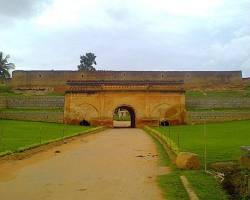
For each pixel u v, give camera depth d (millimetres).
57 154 18484
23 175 12766
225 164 14305
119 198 9641
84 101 47781
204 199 9336
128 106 47969
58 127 39406
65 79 65812
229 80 66250
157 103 48031
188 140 24750
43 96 56875
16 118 49281
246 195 9766
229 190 10555
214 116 48406
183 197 9648
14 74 66500
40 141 23078
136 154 18594
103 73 65500
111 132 37375
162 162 15766
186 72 65938
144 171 13594
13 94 61156
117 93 47969
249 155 13336
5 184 11289
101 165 15023
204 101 54469
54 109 53625
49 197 9727
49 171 13586
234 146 20375
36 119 49000
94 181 11781
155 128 39906
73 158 17078
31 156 17578
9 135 27719
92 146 22547
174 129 37531
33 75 66188
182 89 48344
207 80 66000
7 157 16641
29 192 10273
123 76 65375
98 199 9531
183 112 48062
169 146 20672
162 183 11336
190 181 11281
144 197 9734
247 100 54688
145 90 48000
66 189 10656
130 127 48125
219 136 27797
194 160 13742
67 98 47719
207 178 11766
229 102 54594
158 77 65438
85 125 47000
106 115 47719
